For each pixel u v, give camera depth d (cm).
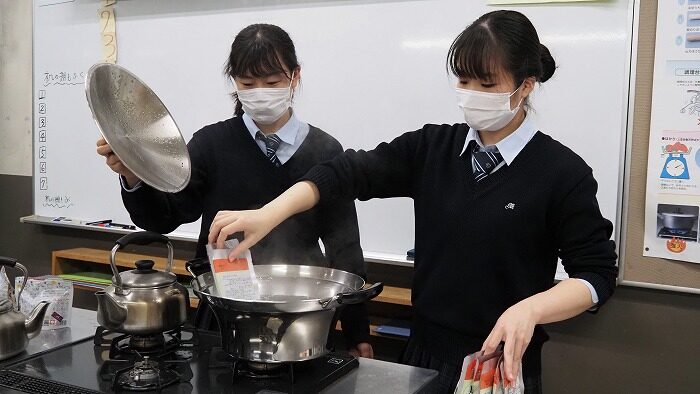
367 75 231
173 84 270
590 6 197
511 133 126
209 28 259
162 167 126
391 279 237
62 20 292
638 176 196
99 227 287
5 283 137
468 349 126
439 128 140
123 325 116
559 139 205
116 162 125
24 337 123
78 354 122
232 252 114
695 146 188
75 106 293
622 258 200
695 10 184
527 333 100
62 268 291
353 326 170
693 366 197
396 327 227
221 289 110
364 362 122
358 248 168
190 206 161
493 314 124
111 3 279
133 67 278
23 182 312
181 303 122
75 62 291
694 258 191
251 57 149
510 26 118
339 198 135
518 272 122
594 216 120
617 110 196
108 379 109
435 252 130
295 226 160
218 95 261
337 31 234
